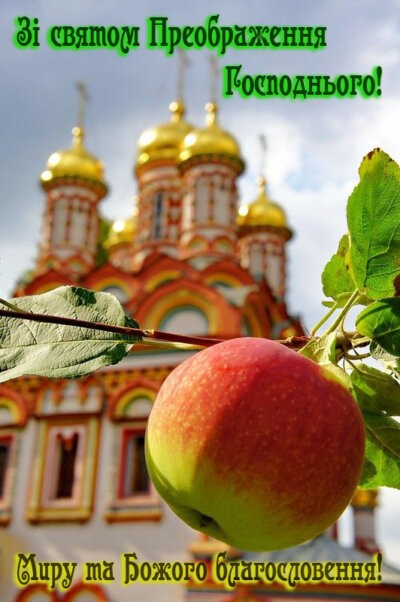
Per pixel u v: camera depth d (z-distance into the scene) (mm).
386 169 1653
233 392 1638
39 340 1744
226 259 25078
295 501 1581
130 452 22141
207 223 26656
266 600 18562
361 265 1712
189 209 27281
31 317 1636
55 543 21312
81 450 22281
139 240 30672
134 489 21766
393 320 1674
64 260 30266
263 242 32781
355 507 25797
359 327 1703
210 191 27219
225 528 1664
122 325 1793
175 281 23219
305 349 1779
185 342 1823
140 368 22734
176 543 20484
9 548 21516
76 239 30797
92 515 21406
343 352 1798
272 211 33156
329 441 1599
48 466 22375
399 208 1660
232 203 27422
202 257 26078
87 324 1689
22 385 23422
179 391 1711
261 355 1704
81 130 33000
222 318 22375
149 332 1771
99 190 31859
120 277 24906
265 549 1682
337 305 1953
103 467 21984
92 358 1710
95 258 31391
